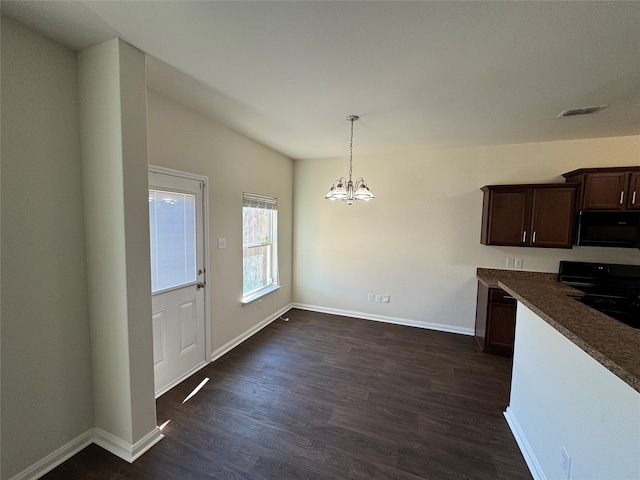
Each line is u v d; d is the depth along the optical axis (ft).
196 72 6.13
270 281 13.62
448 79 6.24
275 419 6.74
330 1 3.99
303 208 15.11
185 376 8.50
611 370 2.88
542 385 5.31
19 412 4.81
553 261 10.97
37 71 4.85
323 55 5.42
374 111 8.11
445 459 5.66
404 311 13.39
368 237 13.87
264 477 5.19
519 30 4.55
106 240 5.42
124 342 5.43
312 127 9.62
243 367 9.18
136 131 5.37
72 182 5.41
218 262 9.74
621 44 4.85
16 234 4.68
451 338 11.81
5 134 4.51
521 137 10.31
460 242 12.30
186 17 4.40
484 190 11.36
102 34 4.87
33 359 4.96
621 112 7.80
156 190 7.33
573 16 4.19
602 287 9.89
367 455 5.73
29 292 4.87
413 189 12.89
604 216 9.45
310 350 10.47
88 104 5.35
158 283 7.55
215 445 5.92
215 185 9.41
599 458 3.64
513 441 6.17
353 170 13.96
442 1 3.96
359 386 8.19
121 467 5.34
